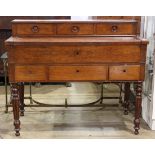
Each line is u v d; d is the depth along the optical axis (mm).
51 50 2562
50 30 2869
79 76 2627
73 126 3086
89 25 2875
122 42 2559
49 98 3992
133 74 2645
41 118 3295
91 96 4090
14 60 2572
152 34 3049
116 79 2654
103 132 2936
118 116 3373
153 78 2883
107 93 4199
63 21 2855
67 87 4543
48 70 2604
